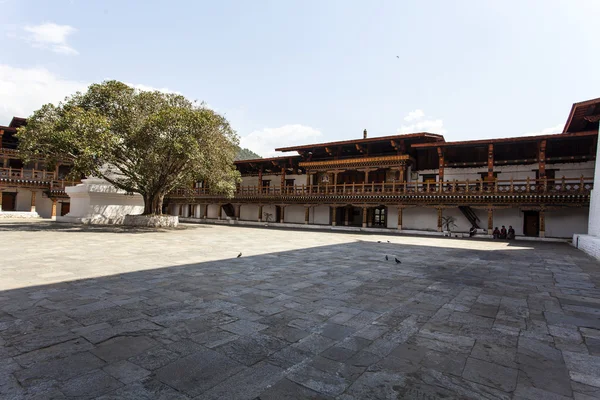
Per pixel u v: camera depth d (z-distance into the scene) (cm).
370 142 3456
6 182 3997
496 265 1203
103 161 2477
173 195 4775
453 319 564
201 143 2406
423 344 454
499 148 2958
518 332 507
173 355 400
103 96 2494
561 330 518
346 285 811
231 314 563
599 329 524
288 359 397
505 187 2908
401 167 3241
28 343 425
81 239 1711
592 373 378
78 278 817
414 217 3303
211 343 439
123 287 734
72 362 375
